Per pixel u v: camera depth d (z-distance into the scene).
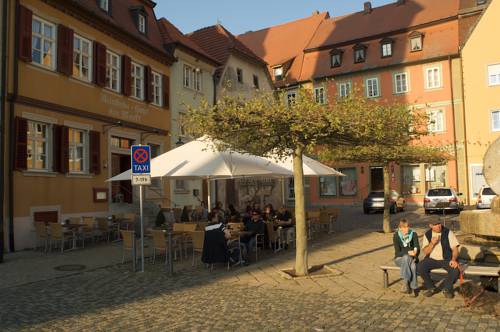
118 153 21.61
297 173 10.48
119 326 6.90
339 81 42.91
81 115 19.06
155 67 24.73
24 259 13.88
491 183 10.76
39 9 17.22
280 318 7.09
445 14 41.00
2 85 15.60
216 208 17.09
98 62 20.17
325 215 18.41
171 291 9.27
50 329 6.80
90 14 19.56
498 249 9.23
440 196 28.92
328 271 10.74
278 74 46.66
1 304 8.40
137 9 23.92
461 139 37.59
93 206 19.59
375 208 31.22
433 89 38.88
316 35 48.62
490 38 36.72
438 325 6.55
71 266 12.51
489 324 6.54
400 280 9.66
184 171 12.31
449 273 8.12
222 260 11.43
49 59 17.91
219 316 7.30
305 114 9.42
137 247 16.08
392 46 41.31
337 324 6.72
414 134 15.83
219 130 9.83
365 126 9.58
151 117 24.12
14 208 15.84
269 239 14.41
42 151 17.53
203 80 29.08
